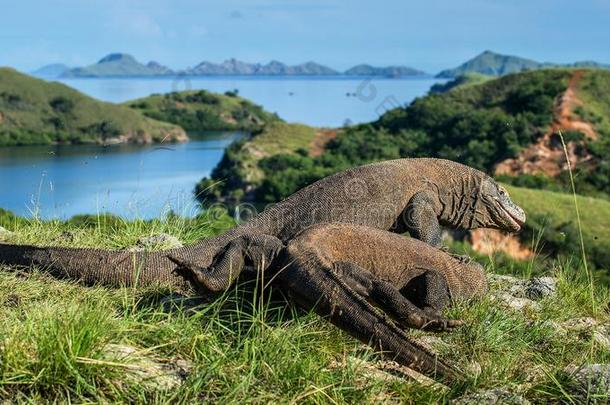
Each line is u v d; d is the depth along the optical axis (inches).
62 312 198.8
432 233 316.8
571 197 2513.5
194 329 208.1
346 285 208.1
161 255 260.2
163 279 256.1
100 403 167.9
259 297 232.8
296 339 211.6
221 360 190.9
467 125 3390.7
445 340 238.2
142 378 181.2
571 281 328.2
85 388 173.9
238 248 231.3
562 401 199.3
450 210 334.0
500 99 4702.3
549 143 3663.9
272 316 231.1
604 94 4485.7
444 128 3267.7
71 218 366.0
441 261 264.5
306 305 213.8
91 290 245.6
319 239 236.2
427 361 201.2
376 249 248.5
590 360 228.5
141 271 254.8
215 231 380.5
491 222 342.0
